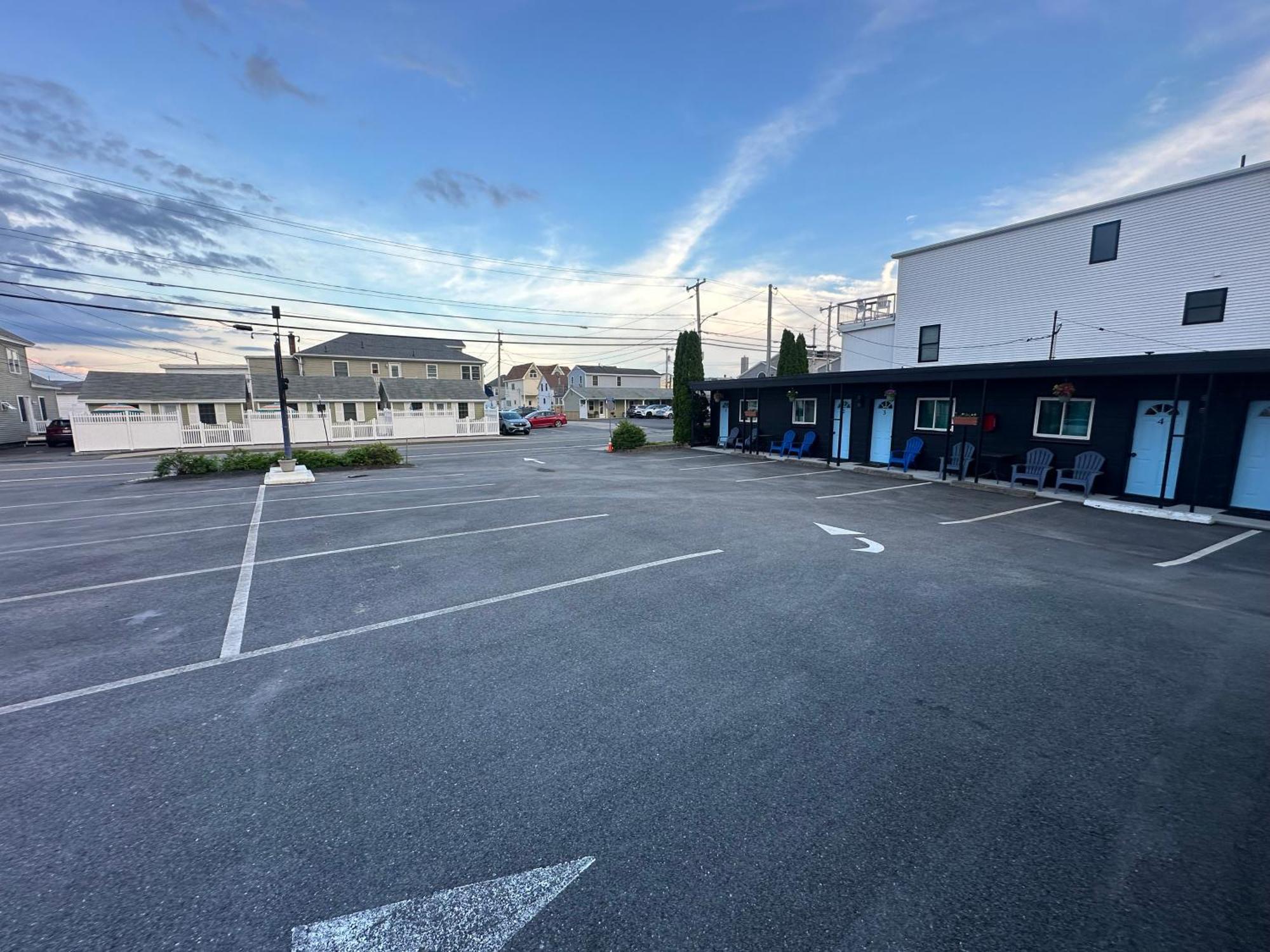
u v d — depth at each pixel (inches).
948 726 124.3
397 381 1368.1
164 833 93.0
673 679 145.9
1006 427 510.9
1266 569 248.2
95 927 75.5
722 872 84.3
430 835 92.4
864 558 259.6
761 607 197.0
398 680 146.9
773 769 109.5
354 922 76.4
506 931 74.9
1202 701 135.1
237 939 73.8
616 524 331.3
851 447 666.2
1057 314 611.5
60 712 132.3
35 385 1386.6
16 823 95.3
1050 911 77.5
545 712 130.5
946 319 722.8
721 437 896.9
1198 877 83.0
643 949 72.1
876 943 72.8
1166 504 401.7
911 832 92.4
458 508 389.4
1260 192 474.3
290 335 1487.5
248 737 121.6
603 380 2546.8
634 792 102.6
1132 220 551.5
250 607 201.2
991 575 235.0
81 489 508.7
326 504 410.9
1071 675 147.8
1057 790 102.8
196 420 1150.3
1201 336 509.4
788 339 1138.7
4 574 242.5
